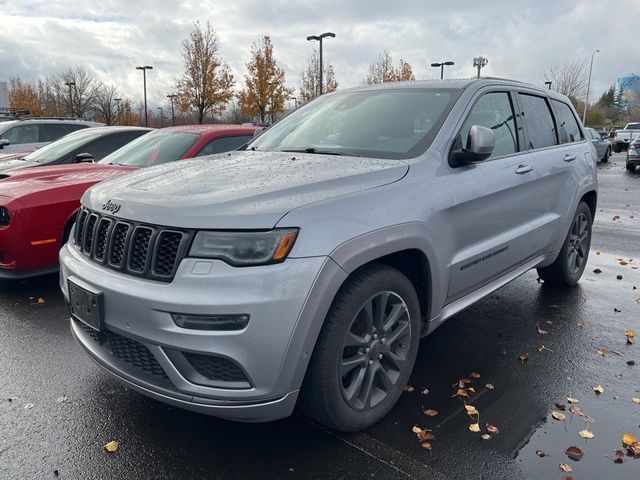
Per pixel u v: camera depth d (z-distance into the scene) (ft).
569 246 16.94
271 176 9.46
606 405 10.46
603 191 45.32
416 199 9.71
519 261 13.65
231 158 11.75
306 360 8.11
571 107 17.42
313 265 7.91
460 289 11.37
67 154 24.11
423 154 10.55
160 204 8.55
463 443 9.22
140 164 20.86
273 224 7.85
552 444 9.20
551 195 14.67
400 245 9.18
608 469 8.57
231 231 7.84
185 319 7.77
